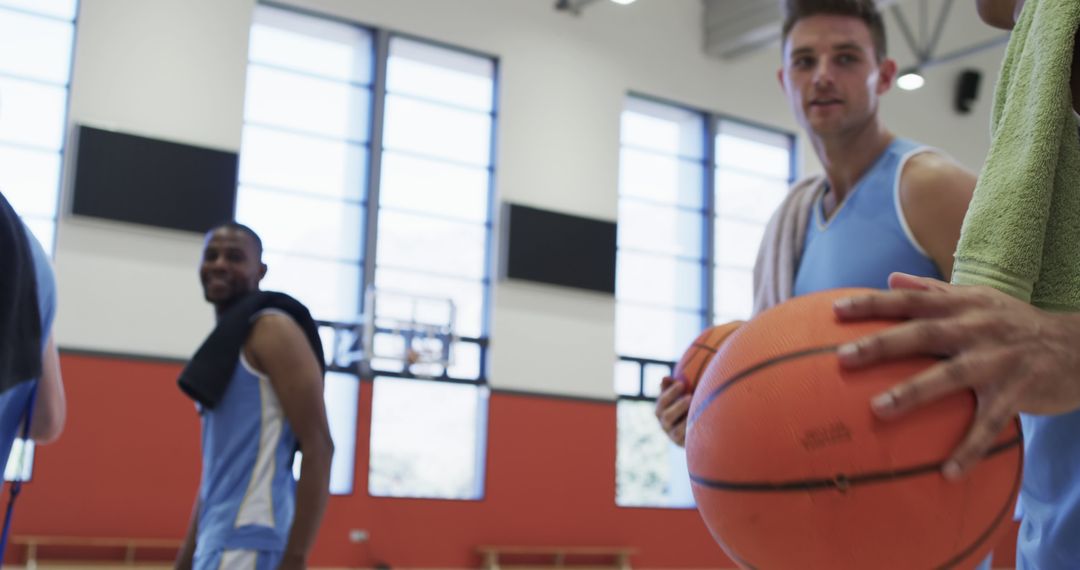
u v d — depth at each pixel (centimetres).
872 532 98
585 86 1241
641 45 1285
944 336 97
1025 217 114
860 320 106
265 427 267
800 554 101
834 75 238
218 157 1018
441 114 1197
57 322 938
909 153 235
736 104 1345
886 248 231
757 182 1391
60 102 1003
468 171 1200
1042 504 135
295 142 1129
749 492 103
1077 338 98
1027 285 113
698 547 1201
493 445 1126
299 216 1121
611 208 1233
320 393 271
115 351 953
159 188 989
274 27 1130
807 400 101
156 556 943
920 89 1441
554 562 1130
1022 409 98
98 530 919
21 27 999
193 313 990
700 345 213
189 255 997
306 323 279
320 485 267
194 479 959
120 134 981
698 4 1329
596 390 1191
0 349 163
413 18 1162
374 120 1141
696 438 113
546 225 1187
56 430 217
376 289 1122
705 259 1329
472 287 1181
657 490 1282
